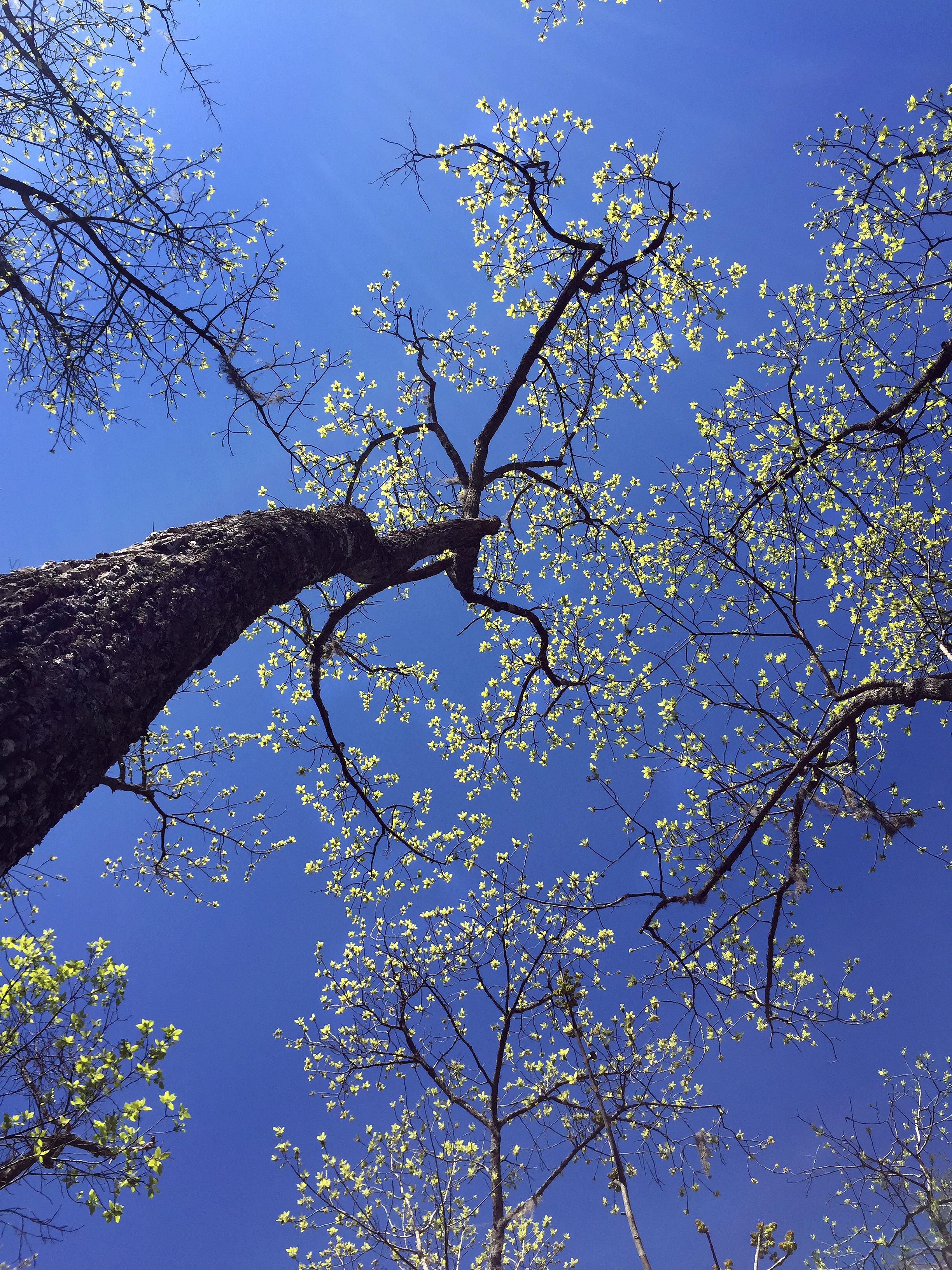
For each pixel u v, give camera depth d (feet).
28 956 15.11
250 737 23.11
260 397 15.62
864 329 19.90
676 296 22.02
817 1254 18.24
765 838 17.84
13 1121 14.38
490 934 22.07
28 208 14.10
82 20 14.61
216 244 15.80
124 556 7.25
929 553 18.81
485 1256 18.97
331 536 10.94
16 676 5.06
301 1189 20.95
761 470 21.35
